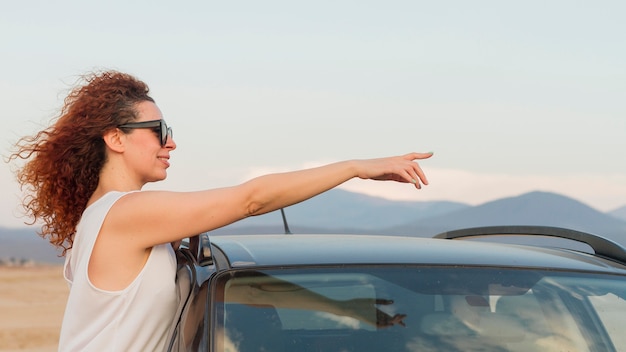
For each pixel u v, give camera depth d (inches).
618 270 143.2
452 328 123.3
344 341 120.8
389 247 142.1
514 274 135.5
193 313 127.3
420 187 128.5
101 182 143.4
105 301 132.1
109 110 140.6
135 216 130.9
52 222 145.3
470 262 136.9
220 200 129.4
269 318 122.8
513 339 124.0
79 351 133.2
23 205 144.9
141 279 132.3
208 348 118.8
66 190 142.3
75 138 140.4
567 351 125.5
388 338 120.8
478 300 128.2
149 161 143.1
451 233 183.9
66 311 137.6
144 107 142.9
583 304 131.6
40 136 143.4
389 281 129.1
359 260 134.6
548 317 128.0
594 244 154.6
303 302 124.6
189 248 148.9
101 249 132.2
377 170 128.3
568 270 139.6
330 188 130.0
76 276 134.3
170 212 129.6
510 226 171.0
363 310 124.6
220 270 131.0
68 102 143.6
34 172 142.7
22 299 1349.7
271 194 129.0
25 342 867.4
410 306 125.5
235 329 121.1
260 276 129.0
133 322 132.2
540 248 157.0
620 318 130.8
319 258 134.2
